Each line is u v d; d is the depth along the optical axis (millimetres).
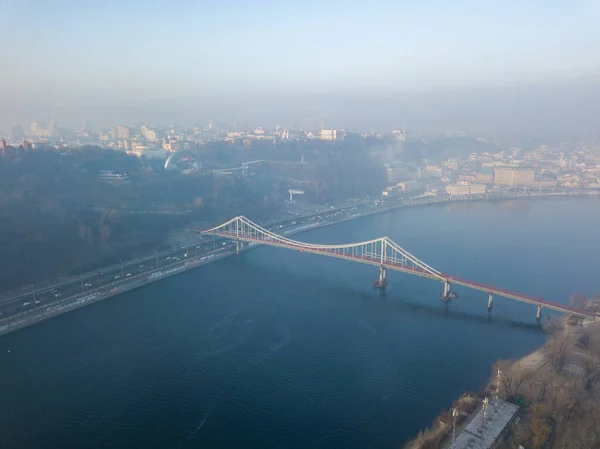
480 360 182875
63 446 138375
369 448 137250
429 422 147750
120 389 165125
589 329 194875
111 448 137625
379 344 196000
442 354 187500
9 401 158500
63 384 168125
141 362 182500
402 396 160625
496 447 127312
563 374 160500
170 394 162625
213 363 181625
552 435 127875
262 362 182375
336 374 173875
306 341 198875
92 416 151375
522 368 165750
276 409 154750
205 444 139500
